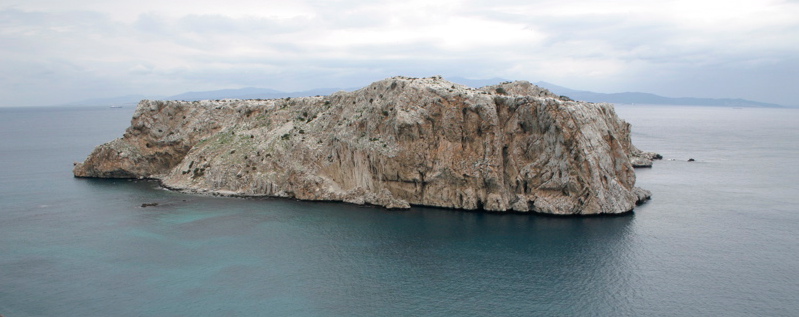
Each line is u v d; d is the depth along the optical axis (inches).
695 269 3255.4
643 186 5959.6
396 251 3592.5
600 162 4564.5
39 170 6830.7
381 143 4958.2
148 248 3619.6
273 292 2928.2
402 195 4958.2
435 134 4820.4
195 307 2733.8
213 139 6082.7
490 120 4677.7
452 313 2682.1
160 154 6240.2
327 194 5068.9
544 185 4579.2
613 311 2701.8
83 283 3019.2
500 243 3754.9
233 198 5162.4
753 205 4953.3
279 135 5728.3
